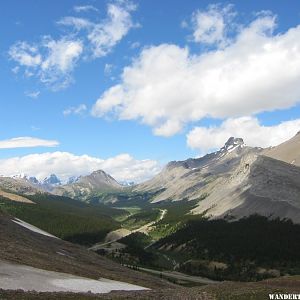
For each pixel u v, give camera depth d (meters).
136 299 51.50
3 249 82.00
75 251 142.25
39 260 82.75
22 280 58.12
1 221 136.62
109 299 49.03
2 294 43.28
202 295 55.62
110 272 107.94
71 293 50.75
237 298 52.59
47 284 60.00
